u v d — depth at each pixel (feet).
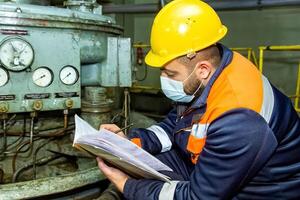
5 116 3.81
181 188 2.92
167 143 4.18
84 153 4.42
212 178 2.73
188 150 3.29
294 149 2.95
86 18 4.18
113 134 3.19
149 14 13.91
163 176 2.99
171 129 4.25
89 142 2.89
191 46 2.91
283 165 2.91
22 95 3.77
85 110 4.48
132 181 3.18
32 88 3.82
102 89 4.54
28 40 3.72
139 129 4.18
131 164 2.89
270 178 2.88
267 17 12.12
